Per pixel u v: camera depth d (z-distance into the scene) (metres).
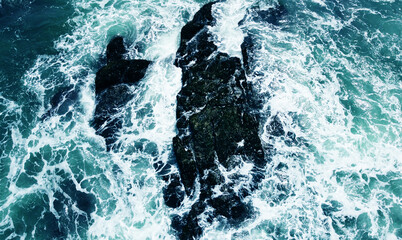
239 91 13.62
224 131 12.40
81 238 11.55
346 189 11.92
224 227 11.35
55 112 14.91
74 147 13.84
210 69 14.43
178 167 12.77
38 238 11.61
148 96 14.79
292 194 11.90
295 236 11.02
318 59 15.60
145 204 12.16
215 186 11.73
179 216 11.72
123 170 13.06
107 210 12.12
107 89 14.89
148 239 11.41
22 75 16.31
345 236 10.94
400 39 16.23
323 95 14.32
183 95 13.98
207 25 16.38
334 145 12.95
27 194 12.60
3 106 15.17
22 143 14.03
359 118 13.66
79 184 12.80
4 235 11.65
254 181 11.99
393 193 11.73
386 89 14.48
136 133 13.92
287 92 14.30
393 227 11.00
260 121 13.38
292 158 12.66
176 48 16.62
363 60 15.54
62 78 16.03
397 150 12.73
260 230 11.21
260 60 15.35
